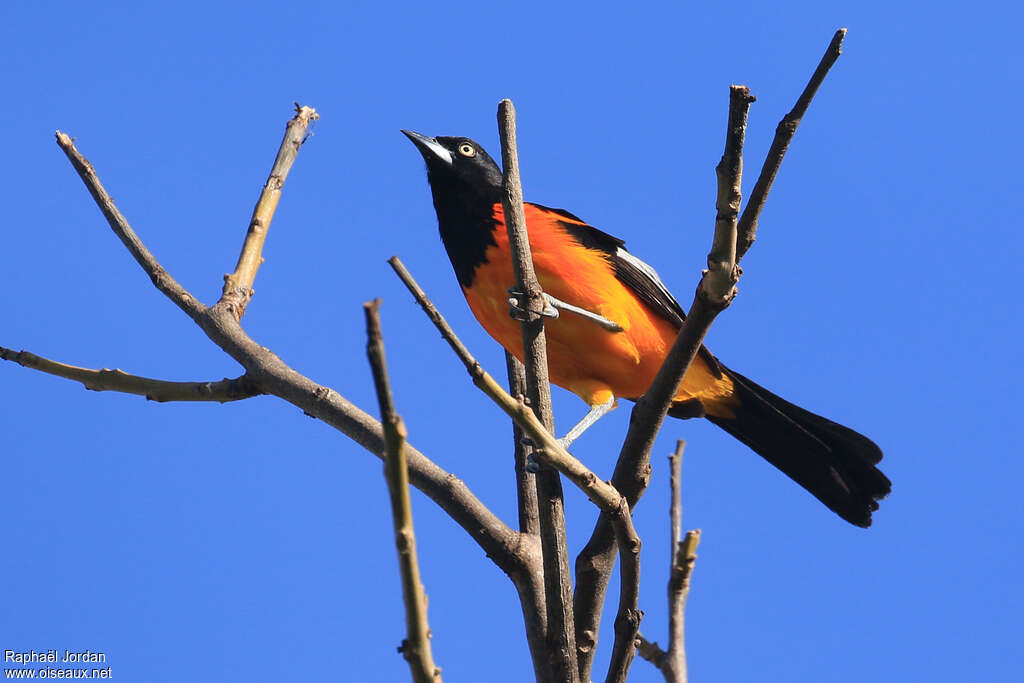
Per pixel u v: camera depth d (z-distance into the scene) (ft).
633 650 23.85
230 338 27.71
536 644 24.94
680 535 21.16
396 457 14.55
